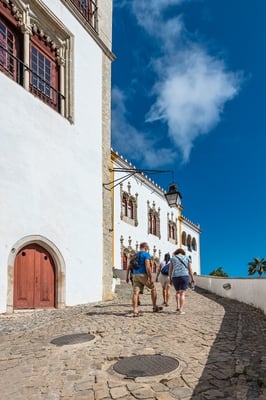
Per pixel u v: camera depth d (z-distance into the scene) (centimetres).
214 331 745
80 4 1625
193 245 5038
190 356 563
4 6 1254
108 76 1772
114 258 2930
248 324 843
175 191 1988
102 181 1620
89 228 1478
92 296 1444
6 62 1241
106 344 655
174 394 423
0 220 1073
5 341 730
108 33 1814
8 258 1088
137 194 3403
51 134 1314
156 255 3722
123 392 435
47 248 1248
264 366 511
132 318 911
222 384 449
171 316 938
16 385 478
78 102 1498
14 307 1124
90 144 1550
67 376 499
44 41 1422
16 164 1146
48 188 1270
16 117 1166
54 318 997
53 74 1462
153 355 571
